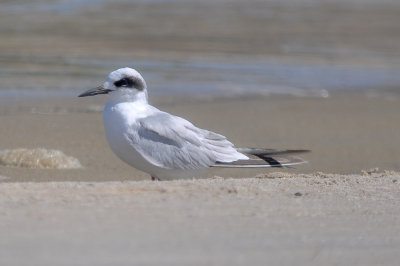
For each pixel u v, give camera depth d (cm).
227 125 1720
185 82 2202
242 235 704
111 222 724
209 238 689
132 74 1050
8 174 1237
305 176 1102
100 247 648
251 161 1054
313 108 1966
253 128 1708
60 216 738
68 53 2550
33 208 767
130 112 1039
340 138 1650
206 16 3622
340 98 2112
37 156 1314
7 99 1872
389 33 3350
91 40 2841
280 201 843
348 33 3312
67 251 634
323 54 2792
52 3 3697
